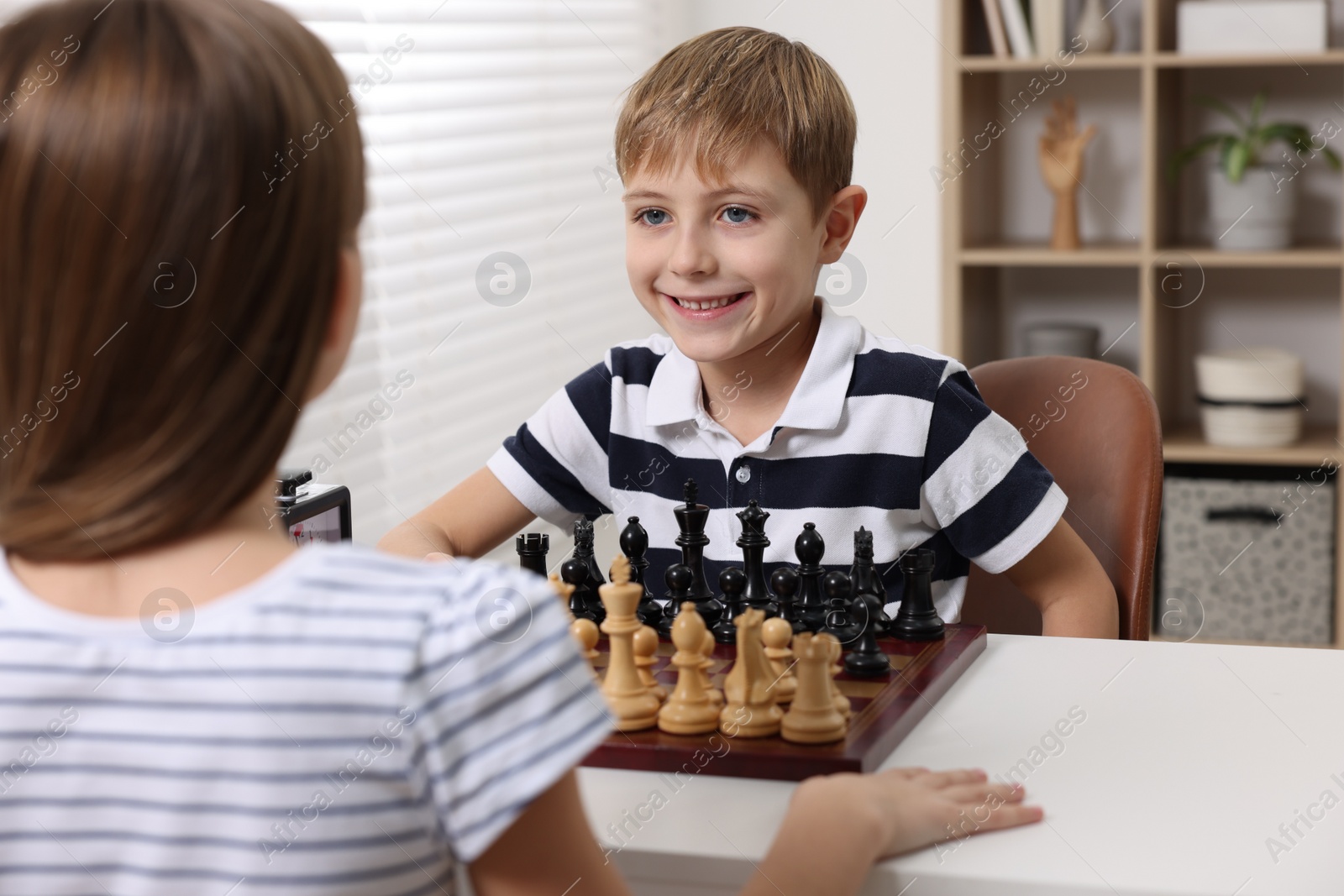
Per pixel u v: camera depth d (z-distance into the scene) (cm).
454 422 234
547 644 59
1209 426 273
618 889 63
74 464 58
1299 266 285
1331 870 70
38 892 59
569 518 150
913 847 73
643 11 294
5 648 58
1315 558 266
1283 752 85
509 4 246
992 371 156
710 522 135
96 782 58
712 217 123
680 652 88
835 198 130
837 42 305
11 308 57
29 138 55
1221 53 262
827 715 85
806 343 135
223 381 57
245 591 59
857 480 129
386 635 58
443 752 58
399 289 218
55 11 59
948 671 99
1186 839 74
